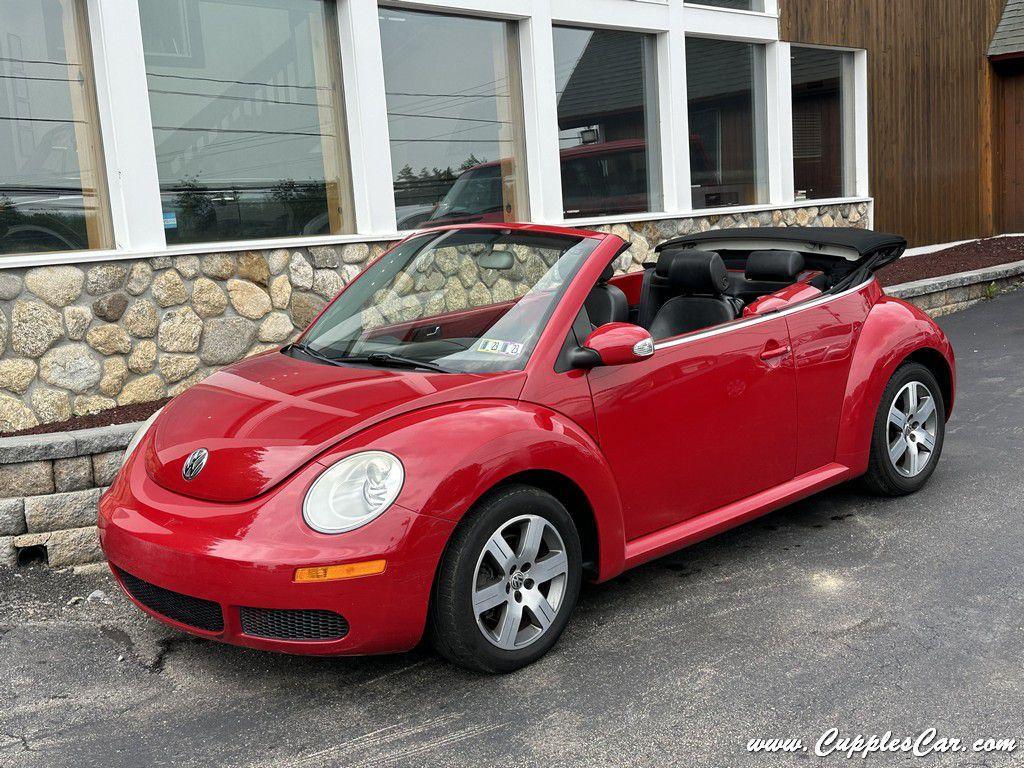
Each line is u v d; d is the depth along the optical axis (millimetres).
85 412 5902
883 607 3537
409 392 3199
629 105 9461
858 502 4734
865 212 12023
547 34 8414
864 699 2914
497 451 3025
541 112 8445
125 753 2822
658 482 3645
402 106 7695
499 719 2902
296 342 4055
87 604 3977
